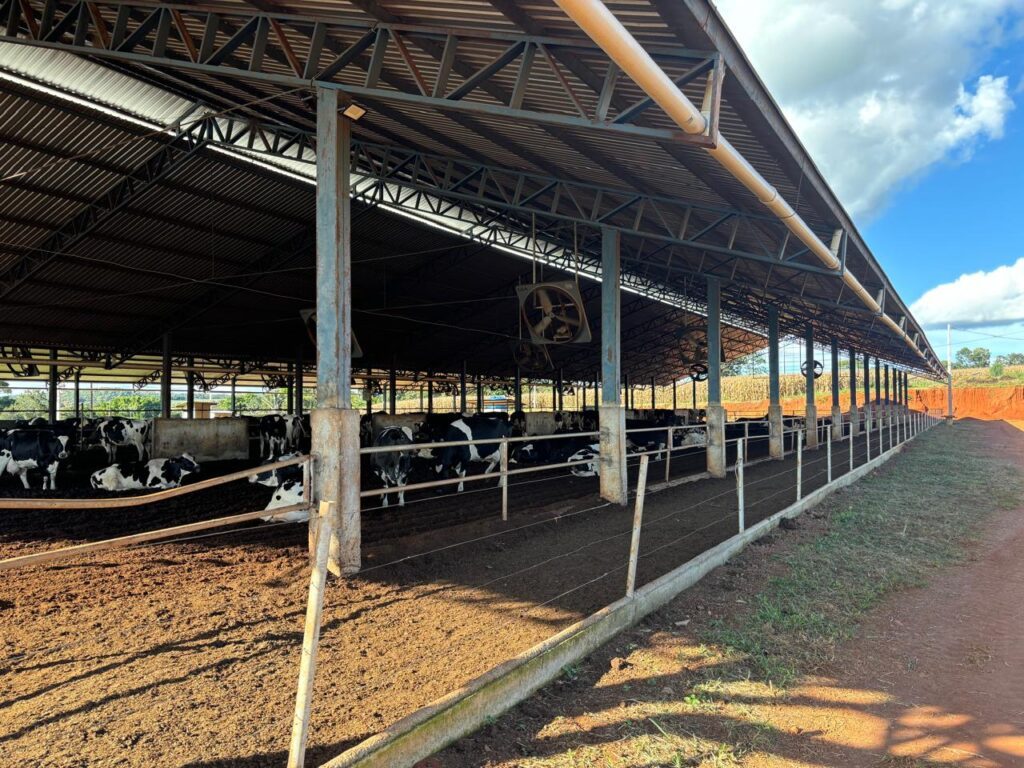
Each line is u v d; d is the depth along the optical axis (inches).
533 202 451.5
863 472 547.2
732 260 465.7
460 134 330.6
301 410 903.7
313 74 231.3
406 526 305.3
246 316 780.6
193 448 630.5
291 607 187.8
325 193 233.9
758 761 125.0
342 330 234.5
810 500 382.9
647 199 357.4
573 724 134.0
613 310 385.7
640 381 1620.3
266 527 298.8
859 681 162.6
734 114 213.9
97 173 474.3
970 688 161.0
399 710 127.2
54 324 682.2
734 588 223.8
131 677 140.0
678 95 154.5
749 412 2016.5
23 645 157.1
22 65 367.6
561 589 209.8
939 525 348.8
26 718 121.0
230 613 181.5
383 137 387.9
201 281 607.8
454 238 685.3
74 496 406.9
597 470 486.6
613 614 177.9
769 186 212.5
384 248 677.9
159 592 200.2
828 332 902.4
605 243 385.7
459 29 206.1
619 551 260.4
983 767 125.8
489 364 1224.2
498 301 890.1
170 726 119.0
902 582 245.0
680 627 188.4
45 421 621.9
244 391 1530.5
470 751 121.7
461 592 205.9
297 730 96.9
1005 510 407.8
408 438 364.5
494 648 160.2
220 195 530.0
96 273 601.3
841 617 204.1
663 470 548.1
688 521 324.8
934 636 195.8
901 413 1441.9
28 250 536.7
